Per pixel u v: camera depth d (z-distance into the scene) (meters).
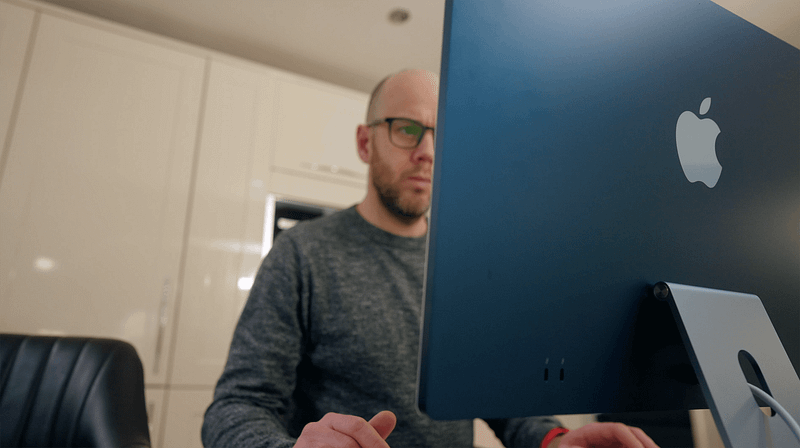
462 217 0.32
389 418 0.40
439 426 0.76
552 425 0.74
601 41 0.40
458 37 0.33
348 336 0.74
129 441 0.82
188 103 2.18
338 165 2.48
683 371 0.42
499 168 0.33
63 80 1.96
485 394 0.31
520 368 0.33
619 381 0.38
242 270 2.14
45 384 0.91
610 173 0.39
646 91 0.42
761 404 0.40
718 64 0.47
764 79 0.51
